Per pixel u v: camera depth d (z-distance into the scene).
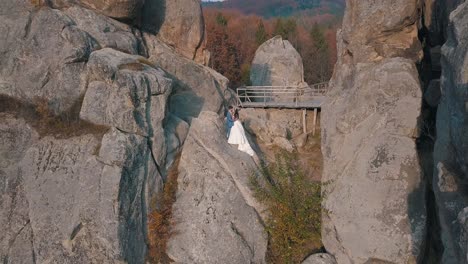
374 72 18.86
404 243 17.05
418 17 20.89
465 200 13.67
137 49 21.72
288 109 27.48
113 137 16.73
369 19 20.52
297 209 18.86
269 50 41.12
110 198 16.12
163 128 19.09
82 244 16.19
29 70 17.70
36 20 18.12
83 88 17.89
